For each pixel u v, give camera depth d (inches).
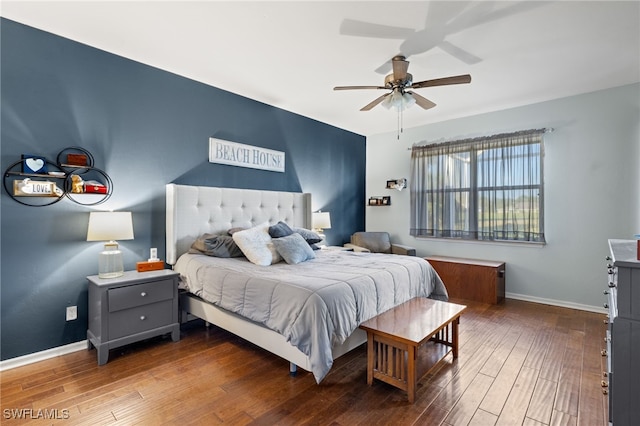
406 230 204.8
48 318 95.2
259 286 86.7
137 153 113.4
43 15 86.9
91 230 93.6
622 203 135.0
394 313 90.4
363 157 223.6
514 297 162.2
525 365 90.1
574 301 145.8
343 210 207.3
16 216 90.2
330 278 87.4
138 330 97.2
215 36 97.3
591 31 94.0
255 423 64.5
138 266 106.5
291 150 171.8
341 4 81.9
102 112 105.3
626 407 47.6
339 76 126.6
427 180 189.8
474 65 116.3
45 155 94.6
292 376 83.1
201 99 132.2
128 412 68.0
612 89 136.7
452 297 163.8
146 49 105.3
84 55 101.7
